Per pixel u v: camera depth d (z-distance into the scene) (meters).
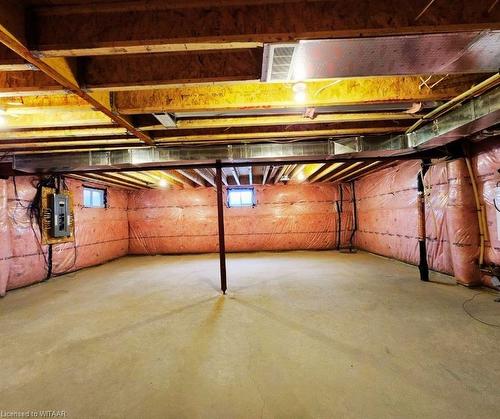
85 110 2.07
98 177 5.45
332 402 1.50
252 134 2.96
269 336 2.32
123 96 2.13
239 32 1.33
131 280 4.61
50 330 2.57
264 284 4.07
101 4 1.33
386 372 1.76
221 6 1.34
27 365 1.96
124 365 1.93
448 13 1.31
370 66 1.57
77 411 1.49
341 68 1.57
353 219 7.52
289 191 7.62
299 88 1.91
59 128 2.67
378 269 4.79
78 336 2.42
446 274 4.09
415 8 1.32
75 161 3.48
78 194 5.70
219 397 1.57
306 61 1.50
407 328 2.38
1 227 3.84
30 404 1.55
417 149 3.17
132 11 1.35
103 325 2.66
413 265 4.92
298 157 3.42
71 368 1.91
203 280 4.45
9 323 2.76
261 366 1.87
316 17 1.33
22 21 1.30
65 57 1.57
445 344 2.08
